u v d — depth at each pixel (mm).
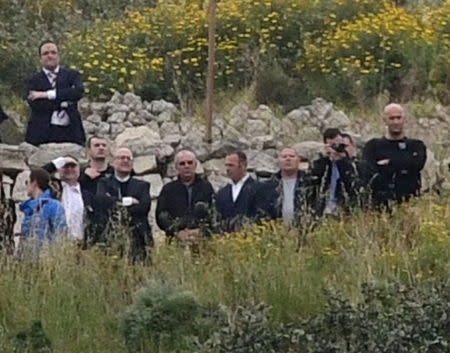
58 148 16391
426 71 20781
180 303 10250
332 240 11969
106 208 12477
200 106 19500
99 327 10500
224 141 17375
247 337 9078
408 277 11109
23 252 11562
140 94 20000
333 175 13039
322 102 19219
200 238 12242
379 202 13328
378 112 19688
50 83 16656
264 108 19047
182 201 12930
